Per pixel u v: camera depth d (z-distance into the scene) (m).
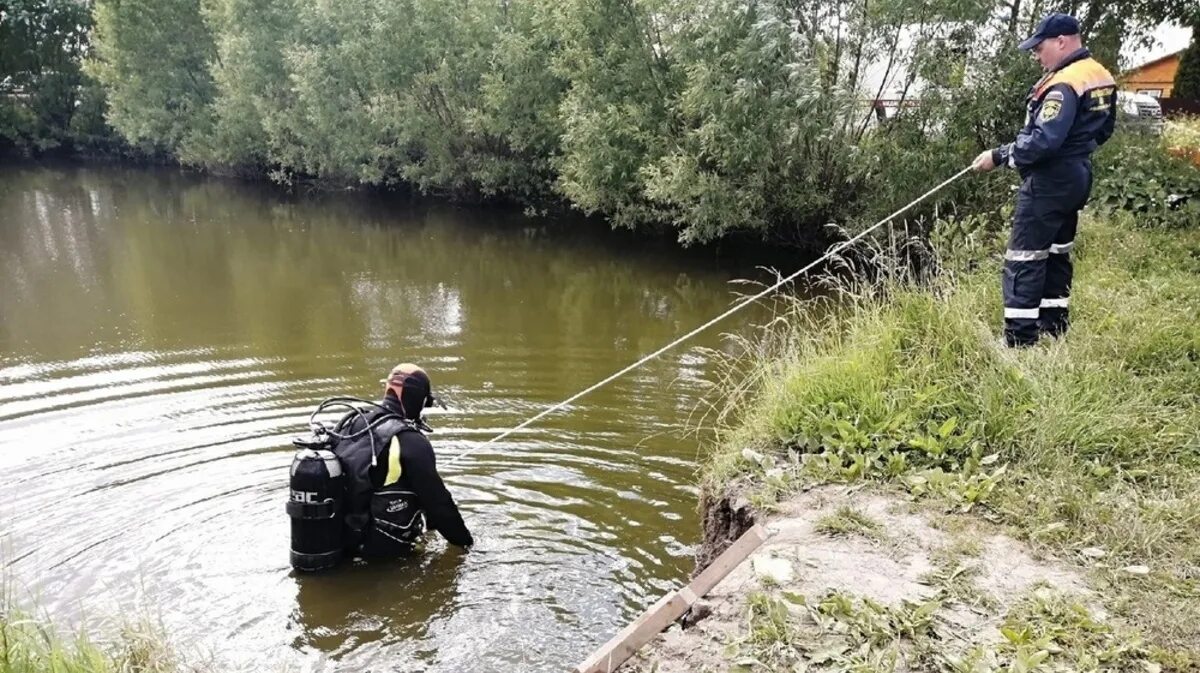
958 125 11.40
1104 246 7.00
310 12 19.92
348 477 4.31
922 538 3.15
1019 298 4.55
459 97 18.14
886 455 3.75
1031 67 11.14
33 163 30.11
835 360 4.49
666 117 13.79
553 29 14.69
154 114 25.75
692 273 12.77
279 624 3.82
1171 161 9.44
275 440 6.00
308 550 4.23
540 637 3.74
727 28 11.67
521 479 5.42
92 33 28.66
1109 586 2.80
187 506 4.97
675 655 2.64
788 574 2.92
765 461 3.88
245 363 7.92
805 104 11.70
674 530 4.79
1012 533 3.15
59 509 4.91
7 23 29.52
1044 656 2.36
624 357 8.26
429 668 3.52
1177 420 3.87
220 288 11.46
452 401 6.91
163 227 17.00
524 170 18.00
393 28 18.34
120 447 5.85
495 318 9.91
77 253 14.01
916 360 4.35
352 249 14.82
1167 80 27.22
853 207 12.72
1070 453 3.65
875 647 2.51
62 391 7.04
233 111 22.88
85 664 2.83
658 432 6.26
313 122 20.44
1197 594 2.73
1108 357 4.47
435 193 20.47
